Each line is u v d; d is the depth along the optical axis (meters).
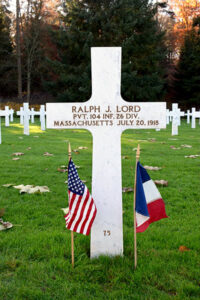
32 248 2.76
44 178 5.27
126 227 3.34
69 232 3.18
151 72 31.36
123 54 28.62
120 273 2.43
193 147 9.08
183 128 16.88
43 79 34.97
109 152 2.72
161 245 2.90
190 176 5.50
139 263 2.58
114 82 2.69
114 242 2.75
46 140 10.55
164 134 13.27
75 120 2.72
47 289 2.25
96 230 2.74
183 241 2.95
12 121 21.22
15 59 37.84
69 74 29.25
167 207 3.93
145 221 2.64
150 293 2.22
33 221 3.43
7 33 38.28
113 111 2.71
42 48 37.53
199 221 3.48
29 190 4.47
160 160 6.93
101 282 2.38
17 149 8.43
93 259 2.69
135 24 29.25
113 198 2.73
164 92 32.97
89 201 2.59
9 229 3.21
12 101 31.84
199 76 34.69
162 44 38.66
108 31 28.75
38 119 25.84
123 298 2.16
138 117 2.72
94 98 2.70
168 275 2.41
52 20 42.56
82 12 29.06
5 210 3.74
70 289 2.24
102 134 2.72
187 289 2.25
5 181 5.00
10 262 2.55
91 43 28.48
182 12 40.66
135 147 8.98
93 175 2.74
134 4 30.64
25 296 2.18
